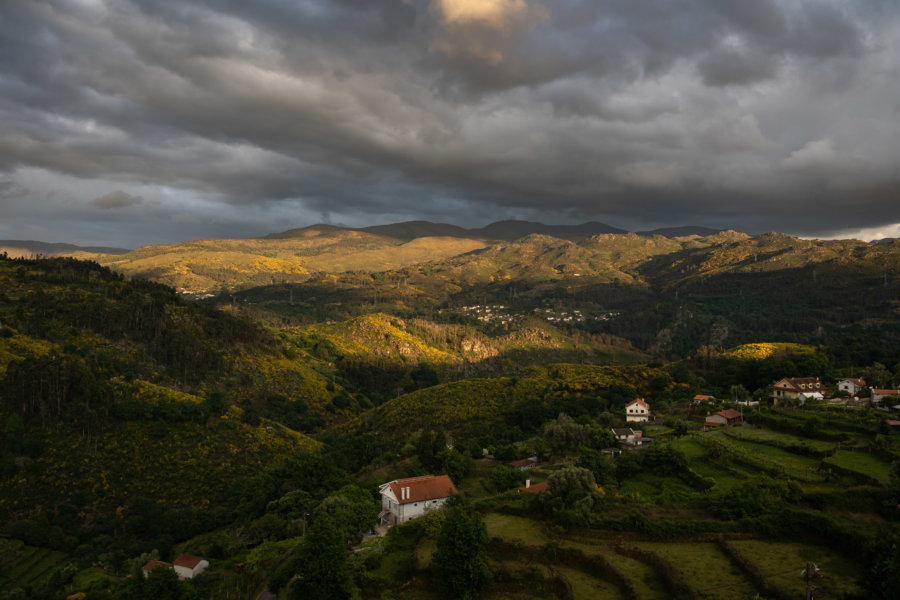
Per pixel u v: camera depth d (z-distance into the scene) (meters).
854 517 48.88
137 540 86.56
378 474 92.69
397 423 137.62
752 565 42.44
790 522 47.97
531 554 49.22
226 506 98.44
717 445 73.19
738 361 163.88
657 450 72.12
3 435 97.06
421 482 73.44
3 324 131.25
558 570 46.47
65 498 91.94
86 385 111.94
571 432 94.75
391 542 56.16
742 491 53.25
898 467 56.78
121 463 101.50
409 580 48.72
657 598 40.44
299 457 97.06
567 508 55.50
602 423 111.06
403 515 69.81
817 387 109.88
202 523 93.00
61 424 104.12
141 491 97.44
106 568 77.50
